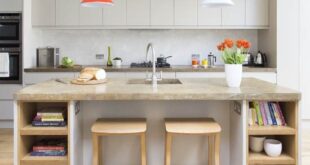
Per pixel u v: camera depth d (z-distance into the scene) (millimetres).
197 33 5285
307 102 4699
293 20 4617
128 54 5297
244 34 5297
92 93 2279
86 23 4875
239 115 2445
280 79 4660
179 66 5105
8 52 4633
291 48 4637
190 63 5305
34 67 4871
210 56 5113
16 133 2363
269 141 2525
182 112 2777
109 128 2379
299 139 2363
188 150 2781
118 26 4883
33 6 4859
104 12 4871
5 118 4703
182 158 2789
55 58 5188
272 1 4742
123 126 2426
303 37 4633
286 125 2479
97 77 2895
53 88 2525
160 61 4945
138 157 2793
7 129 4727
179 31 5285
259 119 2475
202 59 5293
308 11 4613
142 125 2453
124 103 2771
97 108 2775
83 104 2762
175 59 5305
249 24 4879
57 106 2768
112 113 2777
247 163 2367
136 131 2346
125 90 2410
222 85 2727
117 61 4969
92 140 2586
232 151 2684
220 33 5289
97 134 2348
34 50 5059
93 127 2408
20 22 4613
